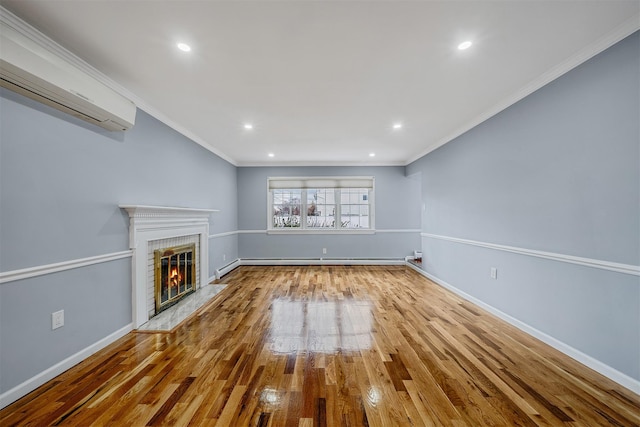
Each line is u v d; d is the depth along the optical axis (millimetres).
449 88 2559
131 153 2693
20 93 1690
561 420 1500
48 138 1880
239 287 4281
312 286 4352
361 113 3164
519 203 2686
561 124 2215
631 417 1522
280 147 4754
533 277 2533
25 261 1728
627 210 1771
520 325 2682
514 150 2740
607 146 1880
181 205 3648
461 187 3762
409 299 3682
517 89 2594
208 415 1533
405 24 1682
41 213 1830
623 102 1780
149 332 2621
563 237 2213
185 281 3742
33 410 1565
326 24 1680
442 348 2320
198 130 3771
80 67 2037
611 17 1640
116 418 1508
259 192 6152
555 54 2025
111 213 2436
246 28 1712
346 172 6160
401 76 2328
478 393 1728
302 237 6156
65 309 1984
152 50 1943
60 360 1940
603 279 1923
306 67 2174
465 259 3676
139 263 2736
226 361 2111
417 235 6188
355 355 2205
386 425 1462
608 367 1887
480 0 1495
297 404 1627
